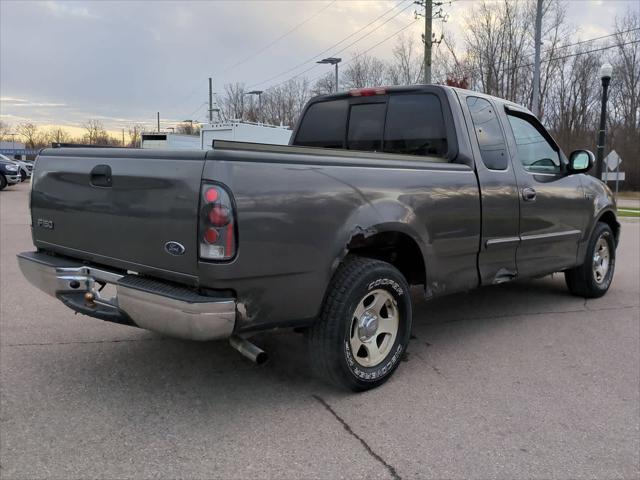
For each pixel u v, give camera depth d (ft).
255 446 9.58
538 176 16.28
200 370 12.93
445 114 14.11
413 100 14.83
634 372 13.21
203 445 9.59
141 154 10.19
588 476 8.86
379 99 15.64
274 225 9.70
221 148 9.59
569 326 16.85
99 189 10.94
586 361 13.89
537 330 16.42
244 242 9.32
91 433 9.95
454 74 117.19
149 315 9.77
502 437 10.02
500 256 15.10
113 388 11.87
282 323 10.25
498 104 15.62
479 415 10.86
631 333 16.21
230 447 9.53
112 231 10.80
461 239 13.57
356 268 11.25
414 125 14.76
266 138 59.52
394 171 11.96
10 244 31.45
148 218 10.01
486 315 18.02
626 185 157.48
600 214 19.43
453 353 14.37
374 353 12.00
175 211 9.55
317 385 12.18
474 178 13.85
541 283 22.81
